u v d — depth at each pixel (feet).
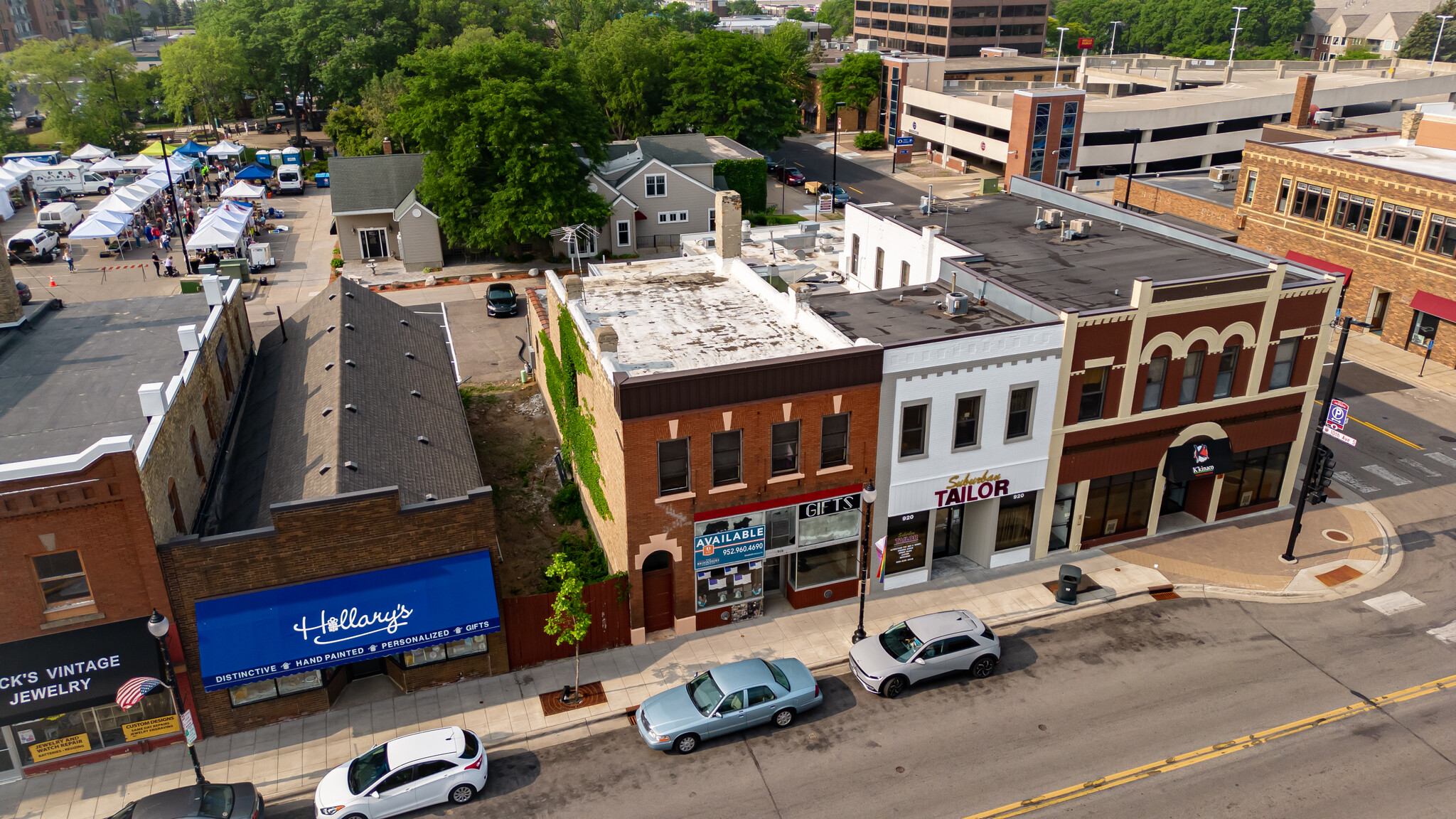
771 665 79.30
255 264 208.74
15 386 86.74
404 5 352.69
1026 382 92.02
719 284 117.29
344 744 74.95
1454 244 147.54
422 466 88.58
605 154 216.74
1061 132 271.08
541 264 215.51
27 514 65.00
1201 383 99.76
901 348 85.87
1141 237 122.11
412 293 196.13
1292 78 353.92
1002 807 68.13
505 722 77.56
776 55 329.31
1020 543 100.78
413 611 75.51
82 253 225.35
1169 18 623.77
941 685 82.33
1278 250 181.98
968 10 476.54
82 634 69.46
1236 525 108.27
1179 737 75.31
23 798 69.92
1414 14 585.63
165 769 72.69
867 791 69.92
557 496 111.24
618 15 426.10
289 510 71.67
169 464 76.48
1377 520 108.68
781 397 83.56
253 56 355.97
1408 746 73.97
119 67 345.51
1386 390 143.13
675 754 74.13
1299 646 87.04
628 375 79.51
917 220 130.62
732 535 87.10
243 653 71.36
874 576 83.46
